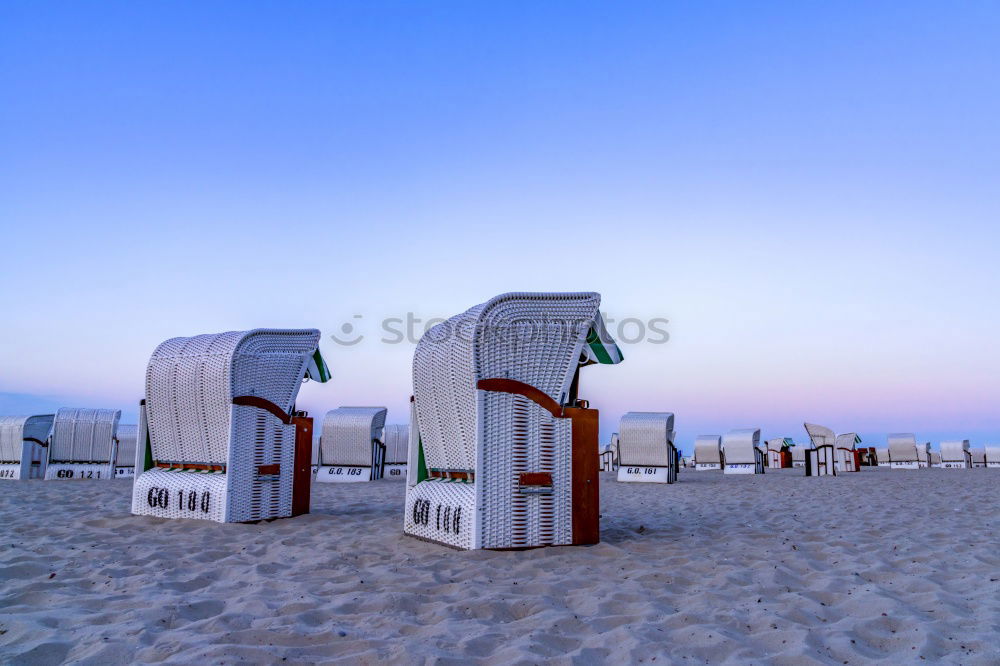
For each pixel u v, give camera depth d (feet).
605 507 37.73
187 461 30.81
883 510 35.76
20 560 20.54
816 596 17.15
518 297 23.22
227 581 18.51
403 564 20.67
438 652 12.45
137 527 27.68
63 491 42.14
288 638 13.26
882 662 12.48
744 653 12.79
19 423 53.52
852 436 86.02
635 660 12.34
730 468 79.20
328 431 58.65
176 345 32.30
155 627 14.02
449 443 24.64
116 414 54.95
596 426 23.98
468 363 22.90
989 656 12.57
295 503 31.09
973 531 27.63
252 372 29.50
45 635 13.20
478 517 22.18
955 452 103.30
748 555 22.27
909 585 18.26
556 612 15.43
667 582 18.56
